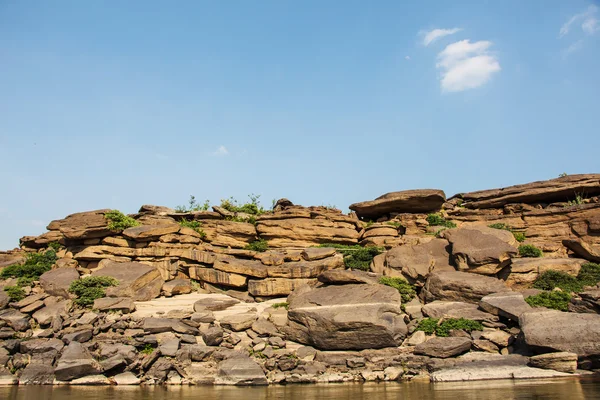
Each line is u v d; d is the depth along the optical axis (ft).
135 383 73.41
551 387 60.13
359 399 57.67
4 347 79.97
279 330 89.04
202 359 79.36
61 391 67.05
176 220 133.18
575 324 72.95
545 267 98.78
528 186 139.03
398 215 139.64
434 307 88.99
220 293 109.29
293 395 62.13
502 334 80.07
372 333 80.43
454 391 60.29
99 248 111.86
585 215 119.03
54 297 98.17
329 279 97.45
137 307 96.84
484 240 101.76
